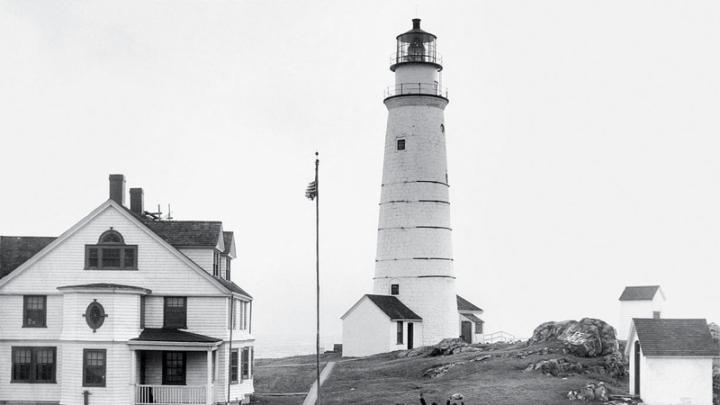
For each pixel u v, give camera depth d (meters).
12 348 62.28
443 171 96.62
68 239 62.72
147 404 59.50
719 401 64.38
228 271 69.69
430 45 98.81
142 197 69.56
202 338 60.16
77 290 59.91
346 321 92.94
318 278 62.19
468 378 65.81
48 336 62.09
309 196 63.66
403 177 95.56
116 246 62.47
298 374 79.44
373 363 81.38
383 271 96.19
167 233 64.56
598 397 59.59
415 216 94.81
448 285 95.56
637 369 61.94
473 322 110.12
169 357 61.75
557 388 60.91
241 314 66.94
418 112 95.75
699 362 59.16
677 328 60.66
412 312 94.06
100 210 62.53
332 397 64.31
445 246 95.75
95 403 59.25
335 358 93.19
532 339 75.88
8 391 61.94
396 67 97.12
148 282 62.19
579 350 69.88
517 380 63.84
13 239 66.50
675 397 59.06
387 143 97.25
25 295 62.59
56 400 61.72
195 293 62.00
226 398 61.72
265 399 68.56
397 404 58.06
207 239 64.06
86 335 59.69
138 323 60.78
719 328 74.69
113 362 59.44
